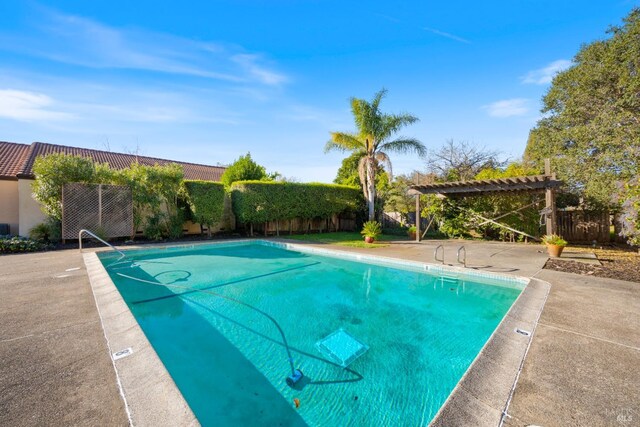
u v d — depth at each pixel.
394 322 4.61
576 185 12.56
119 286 6.51
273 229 16.64
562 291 4.88
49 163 10.53
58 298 4.34
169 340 3.97
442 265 7.50
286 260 9.59
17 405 1.99
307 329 4.35
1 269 6.45
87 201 11.11
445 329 4.34
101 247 10.30
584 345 2.98
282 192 15.66
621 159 10.24
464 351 3.69
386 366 3.35
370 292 6.18
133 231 12.20
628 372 2.50
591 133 11.83
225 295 5.96
